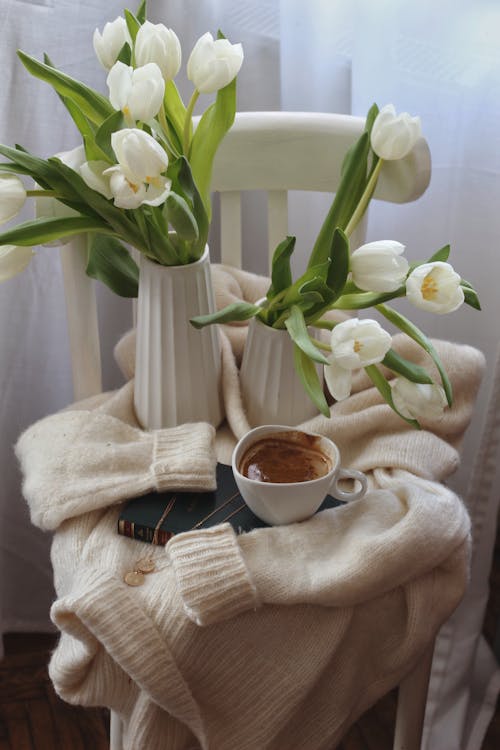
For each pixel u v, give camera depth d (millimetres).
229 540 979
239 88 1458
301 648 978
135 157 908
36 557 1670
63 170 990
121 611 942
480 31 1317
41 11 1306
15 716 1601
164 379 1115
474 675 1611
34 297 1472
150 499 1054
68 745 1560
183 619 952
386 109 1002
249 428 1124
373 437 1128
